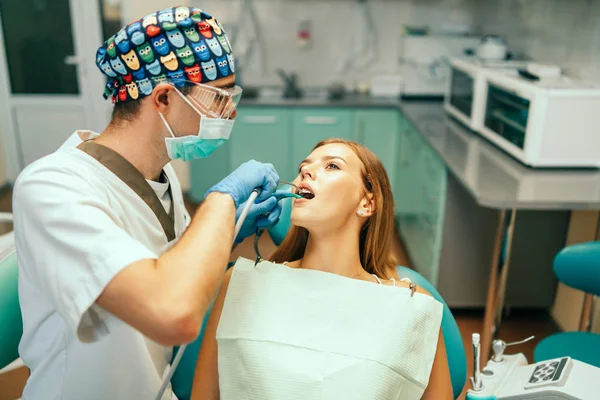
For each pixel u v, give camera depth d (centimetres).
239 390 110
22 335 122
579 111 240
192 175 419
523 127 253
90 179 110
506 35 378
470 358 255
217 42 112
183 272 92
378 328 109
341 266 123
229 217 103
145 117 113
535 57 332
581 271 182
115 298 91
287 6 439
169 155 119
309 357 108
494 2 399
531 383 122
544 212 284
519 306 301
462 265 291
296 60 454
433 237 296
